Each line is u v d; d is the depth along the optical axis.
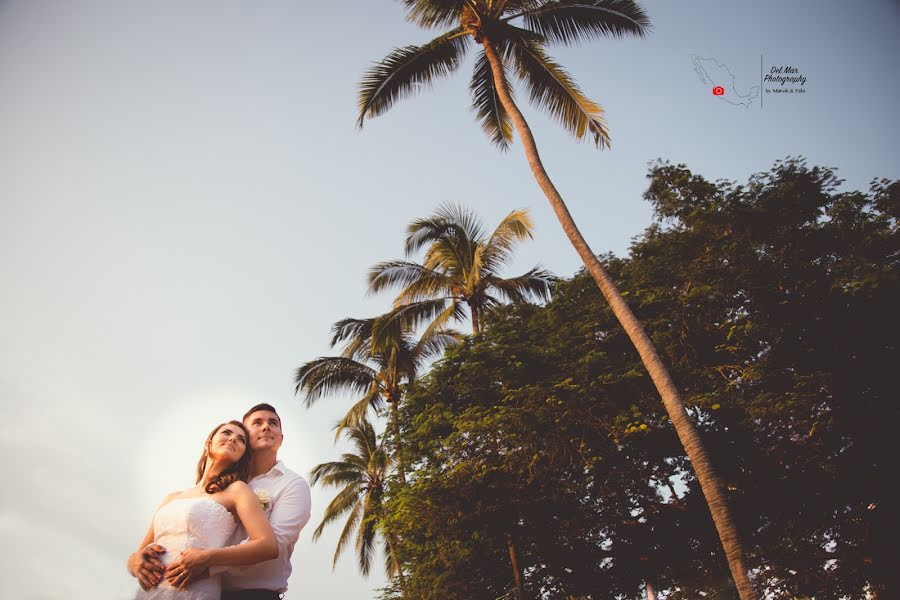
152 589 3.17
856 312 16.59
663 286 19.56
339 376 29.86
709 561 18.33
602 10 17.20
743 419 17.17
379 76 18.05
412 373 29.92
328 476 33.66
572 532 18.78
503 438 17.48
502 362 19.53
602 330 19.80
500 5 17.17
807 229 17.86
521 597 18.41
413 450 20.17
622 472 17.84
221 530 3.36
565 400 17.42
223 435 3.72
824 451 16.70
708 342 18.66
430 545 19.77
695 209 19.03
